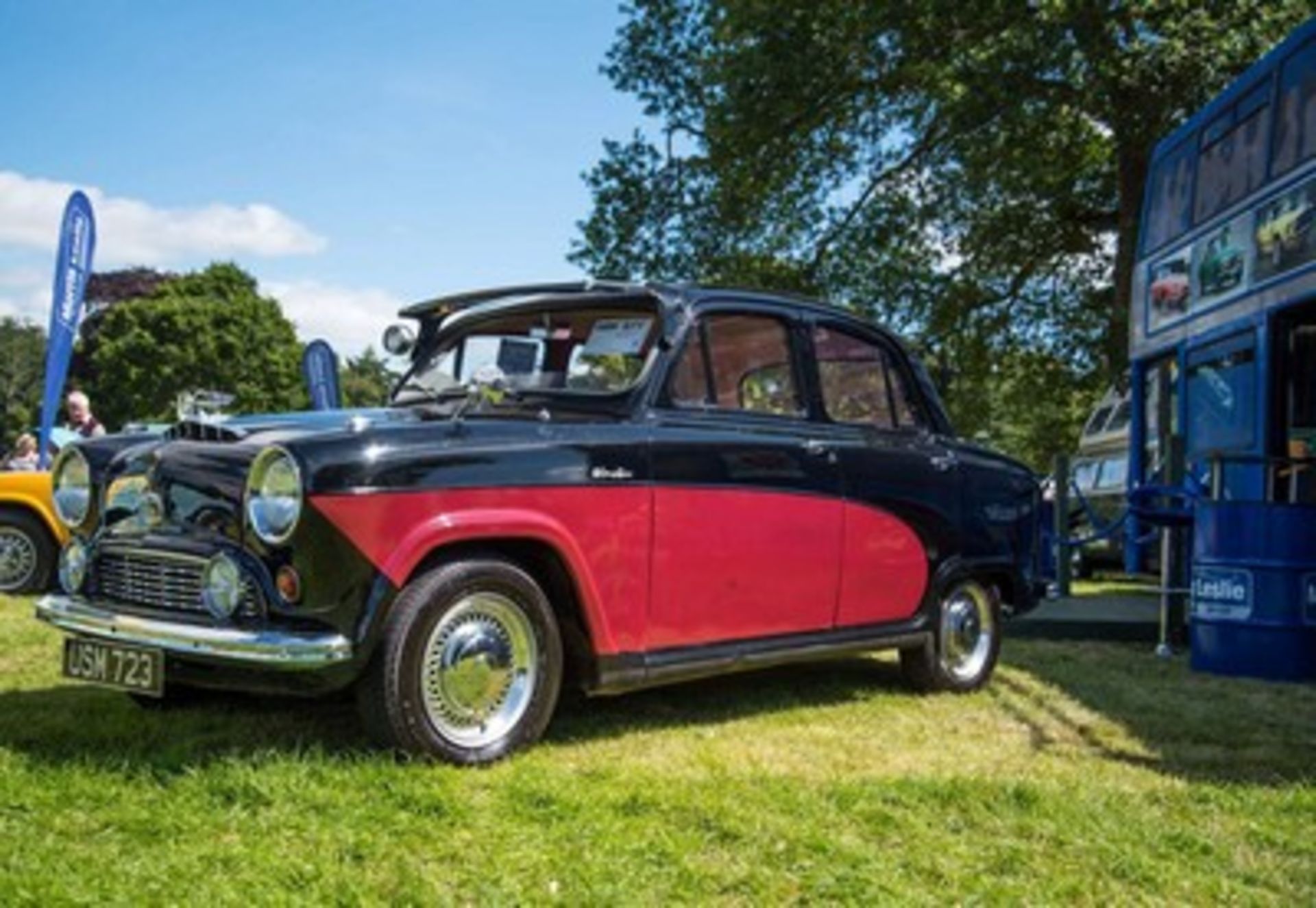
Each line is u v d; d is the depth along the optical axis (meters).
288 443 4.07
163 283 59.25
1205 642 7.04
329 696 4.87
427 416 4.85
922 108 18.39
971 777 4.27
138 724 4.85
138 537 4.51
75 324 11.97
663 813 3.75
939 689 6.15
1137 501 8.34
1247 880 3.32
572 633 4.70
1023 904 3.10
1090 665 7.27
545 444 4.52
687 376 5.11
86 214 12.02
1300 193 8.38
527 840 3.46
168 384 55.69
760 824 3.64
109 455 4.87
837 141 19.78
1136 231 17.14
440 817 3.63
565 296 5.42
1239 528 6.94
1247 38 14.57
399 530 4.11
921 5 16.59
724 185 19.66
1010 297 20.88
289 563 4.06
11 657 6.43
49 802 3.68
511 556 4.62
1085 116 17.08
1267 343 8.80
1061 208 19.72
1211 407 9.86
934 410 6.36
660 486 4.84
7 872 3.05
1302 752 4.87
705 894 3.13
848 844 3.50
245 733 4.69
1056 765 4.62
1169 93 15.26
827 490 5.54
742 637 5.19
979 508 6.34
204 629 4.13
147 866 3.14
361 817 3.58
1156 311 11.40
